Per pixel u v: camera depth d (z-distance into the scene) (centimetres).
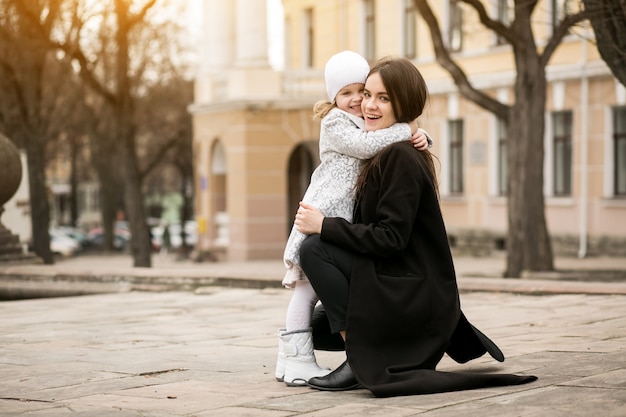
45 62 3128
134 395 571
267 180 3591
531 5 1984
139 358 721
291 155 3912
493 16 3036
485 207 3123
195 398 557
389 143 559
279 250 3612
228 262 3634
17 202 2144
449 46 3247
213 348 771
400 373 540
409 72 564
